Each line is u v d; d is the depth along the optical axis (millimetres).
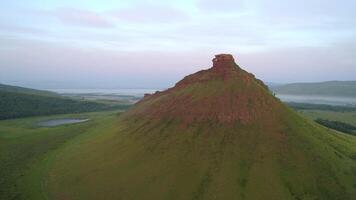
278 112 119875
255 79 144500
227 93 124688
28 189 109000
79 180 109500
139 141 121312
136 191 96250
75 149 144375
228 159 101625
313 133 118438
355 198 91438
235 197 89125
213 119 117188
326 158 104625
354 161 109688
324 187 93688
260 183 93062
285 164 99688
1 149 162000
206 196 90312
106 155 121562
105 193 98562
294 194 90375
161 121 127375
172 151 109062
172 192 93250
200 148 107312
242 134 110125
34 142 174125
